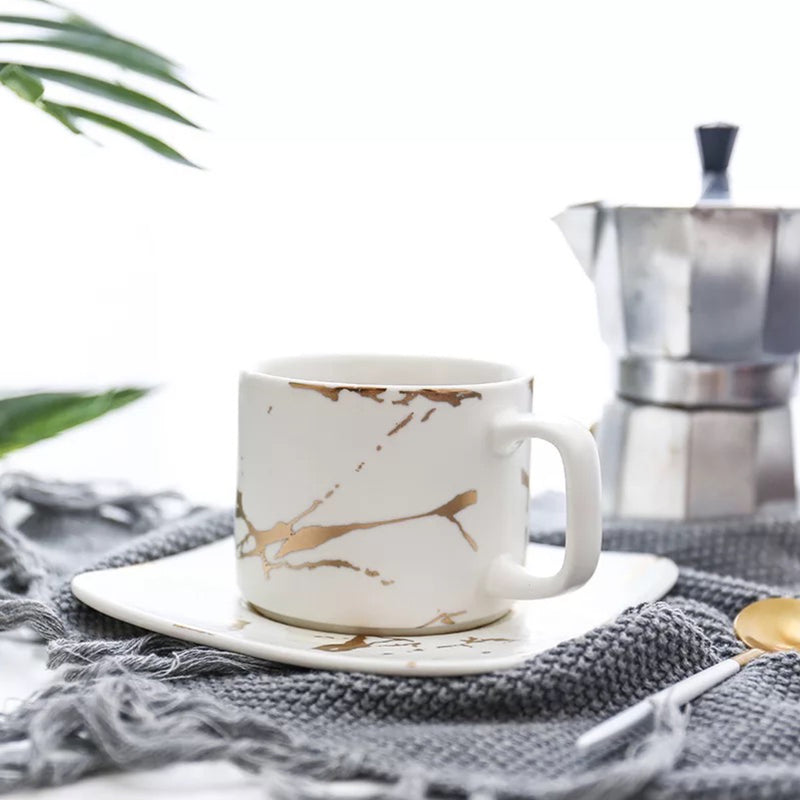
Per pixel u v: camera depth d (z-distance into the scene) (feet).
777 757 1.94
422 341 3.76
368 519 2.13
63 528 2.68
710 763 1.93
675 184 3.57
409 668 2.05
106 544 2.64
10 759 1.92
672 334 2.54
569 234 2.63
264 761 1.91
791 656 2.12
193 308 3.87
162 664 2.10
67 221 3.83
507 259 3.71
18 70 2.26
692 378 2.57
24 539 2.43
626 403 2.64
